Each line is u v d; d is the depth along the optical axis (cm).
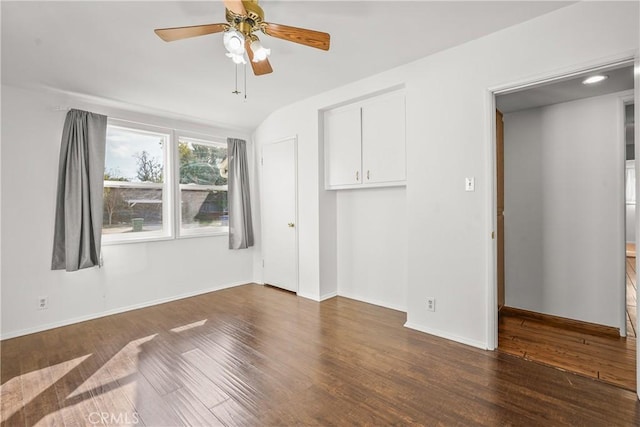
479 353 239
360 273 378
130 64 267
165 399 189
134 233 365
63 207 305
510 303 336
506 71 229
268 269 448
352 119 350
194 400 188
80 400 189
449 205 261
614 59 189
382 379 206
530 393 189
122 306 347
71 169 306
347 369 219
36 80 280
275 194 430
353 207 382
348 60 277
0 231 279
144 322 313
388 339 267
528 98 288
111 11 198
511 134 331
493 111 240
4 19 202
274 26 182
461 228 255
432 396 188
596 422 164
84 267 310
